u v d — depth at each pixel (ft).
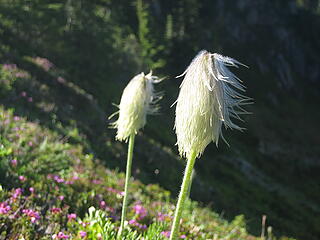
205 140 8.86
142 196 33.27
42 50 96.58
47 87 57.77
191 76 8.86
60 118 50.14
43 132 38.88
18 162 25.73
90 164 36.42
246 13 362.74
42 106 50.19
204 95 8.63
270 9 379.55
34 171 25.77
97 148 48.11
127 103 14.71
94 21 137.08
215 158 127.85
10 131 34.17
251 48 345.10
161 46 204.13
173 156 66.18
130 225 21.15
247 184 111.45
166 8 258.16
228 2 357.82
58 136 40.70
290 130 251.60
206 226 29.96
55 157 31.94
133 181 38.65
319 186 177.37
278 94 319.88
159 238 15.24
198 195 57.62
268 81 325.01
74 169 31.86
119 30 162.61
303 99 345.10
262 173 152.87
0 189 18.74
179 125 8.94
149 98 14.92
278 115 281.74
